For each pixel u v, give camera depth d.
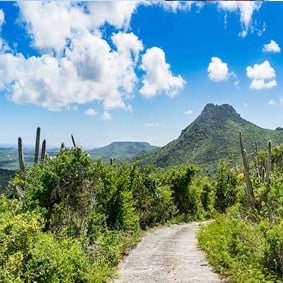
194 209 46.88
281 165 27.69
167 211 39.41
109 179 21.55
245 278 11.93
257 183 24.81
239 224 17.16
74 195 16.73
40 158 17.48
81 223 16.17
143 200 32.75
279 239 12.45
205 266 15.35
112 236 18.81
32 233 9.96
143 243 22.73
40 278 9.99
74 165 16.84
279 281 11.33
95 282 12.38
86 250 14.81
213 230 21.53
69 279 11.40
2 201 16.03
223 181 47.62
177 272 14.32
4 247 9.41
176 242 23.44
